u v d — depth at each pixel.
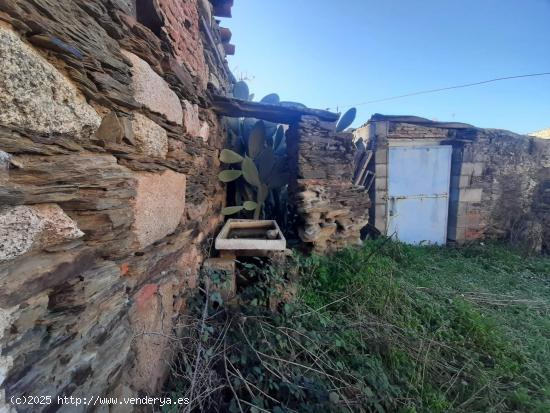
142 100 0.85
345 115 3.08
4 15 0.43
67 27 0.55
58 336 0.52
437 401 1.25
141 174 0.87
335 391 1.18
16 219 0.44
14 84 0.43
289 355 1.32
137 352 0.86
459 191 4.21
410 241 4.35
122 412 0.73
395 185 4.24
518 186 4.25
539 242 4.02
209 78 2.12
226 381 1.15
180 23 1.26
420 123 4.09
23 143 0.46
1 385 0.40
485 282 2.83
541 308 2.29
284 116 2.43
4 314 0.41
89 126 0.62
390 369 1.45
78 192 0.59
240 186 3.12
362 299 2.00
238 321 1.42
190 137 1.42
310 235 2.41
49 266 0.50
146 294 0.93
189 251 1.48
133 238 0.81
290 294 1.78
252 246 1.74
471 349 1.65
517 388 1.38
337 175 2.59
